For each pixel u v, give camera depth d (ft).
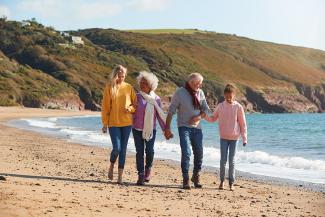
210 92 447.01
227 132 27.53
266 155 49.78
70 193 22.09
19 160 36.99
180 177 32.55
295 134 115.03
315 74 583.99
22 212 16.94
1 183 23.34
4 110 245.24
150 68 459.32
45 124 126.21
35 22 473.26
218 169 38.86
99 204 19.92
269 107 481.87
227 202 22.88
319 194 26.45
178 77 447.83
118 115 27.40
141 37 557.74
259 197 25.05
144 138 27.53
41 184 24.38
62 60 399.24
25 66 374.63
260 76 527.40
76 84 366.02
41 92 331.36
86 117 229.66
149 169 28.94
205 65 519.60
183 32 638.12
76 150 50.44
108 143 64.13
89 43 483.92
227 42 612.29
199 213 19.62
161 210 19.74
